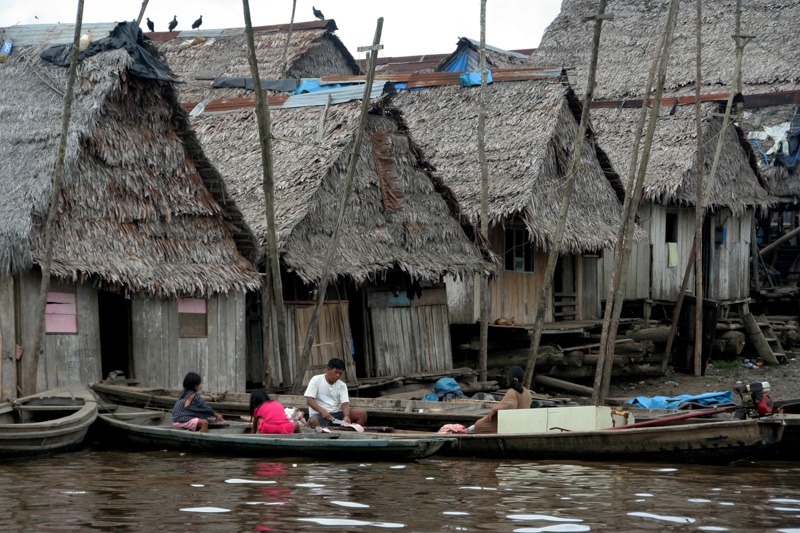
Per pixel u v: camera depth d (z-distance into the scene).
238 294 66.12
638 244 98.75
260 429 52.41
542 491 40.53
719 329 98.31
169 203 62.62
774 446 51.28
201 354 63.97
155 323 61.50
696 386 87.00
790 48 125.25
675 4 65.75
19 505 36.62
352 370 73.25
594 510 36.75
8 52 64.56
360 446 47.78
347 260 69.00
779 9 131.00
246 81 104.44
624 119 103.44
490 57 128.00
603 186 91.62
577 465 48.09
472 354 84.06
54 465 46.59
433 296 80.19
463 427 53.59
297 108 77.38
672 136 99.44
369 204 72.88
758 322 103.75
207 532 32.50
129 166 60.78
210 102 84.00
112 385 58.16
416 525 33.72
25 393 54.19
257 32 125.00
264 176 61.28
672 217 103.56
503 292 86.06
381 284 76.00
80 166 58.22
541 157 82.44
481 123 75.38
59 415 53.34
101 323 74.81
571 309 94.31
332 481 42.31
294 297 70.38
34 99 61.50
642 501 38.66
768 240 123.56
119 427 52.44
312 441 48.22
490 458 50.38
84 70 60.72
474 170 84.62
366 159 73.38
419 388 76.38
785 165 112.69
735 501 39.00
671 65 126.94
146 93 62.47
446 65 130.88
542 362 80.81
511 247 87.12
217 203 65.38
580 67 130.75
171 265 61.66
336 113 74.56
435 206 77.69
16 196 55.62
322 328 71.88
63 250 56.16
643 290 99.31
